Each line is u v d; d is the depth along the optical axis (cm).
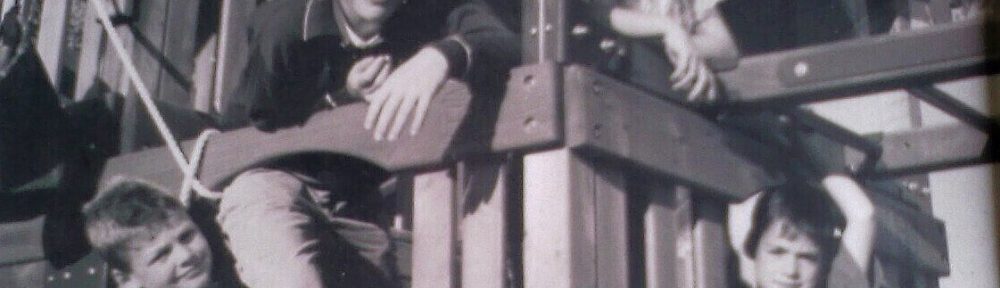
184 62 285
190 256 230
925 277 278
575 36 188
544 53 185
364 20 198
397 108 178
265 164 212
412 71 178
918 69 189
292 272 193
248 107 208
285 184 207
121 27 278
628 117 185
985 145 243
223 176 218
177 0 288
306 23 200
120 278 237
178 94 282
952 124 250
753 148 213
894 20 317
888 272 263
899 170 254
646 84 200
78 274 251
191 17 290
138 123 261
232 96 228
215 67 292
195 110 275
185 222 231
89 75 277
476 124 186
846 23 310
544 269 174
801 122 229
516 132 181
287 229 197
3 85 263
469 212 187
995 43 186
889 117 303
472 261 185
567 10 186
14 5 274
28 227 258
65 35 288
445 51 179
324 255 203
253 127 216
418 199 195
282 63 201
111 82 274
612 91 184
